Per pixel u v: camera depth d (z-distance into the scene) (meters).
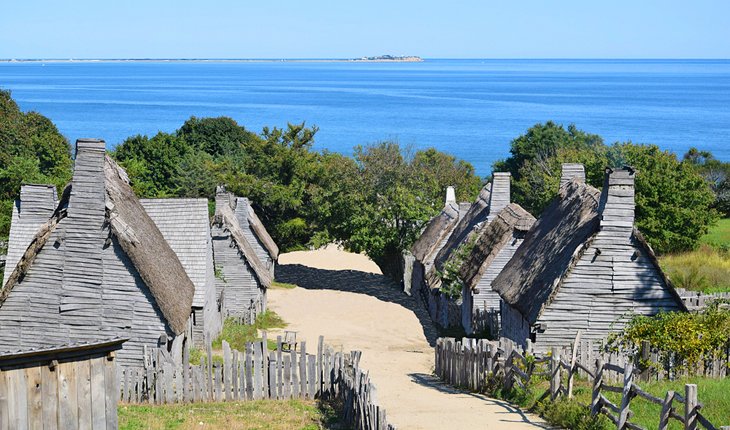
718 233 88.88
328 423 30.03
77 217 38.53
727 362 35.00
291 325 61.84
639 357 34.81
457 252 60.81
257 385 34.72
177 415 30.91
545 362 31.92
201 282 48.38
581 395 29.72
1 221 77.38
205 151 135.75
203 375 34.28
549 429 27.41
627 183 39.94
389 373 42.84
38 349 19.81
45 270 38.66
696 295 51.59
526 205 103.50
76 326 38.78
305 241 98.75
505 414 30.12
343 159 93.75
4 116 114.25
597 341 39.56
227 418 30.42
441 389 37.25
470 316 55.66
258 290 64.50
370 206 83.44
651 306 40.34
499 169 129.38
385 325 62.78
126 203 41.34
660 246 73.25
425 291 71.88
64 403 19.89
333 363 34.66
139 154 119.56
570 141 124.12
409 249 81.31
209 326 50.16
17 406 19.39
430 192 91.56
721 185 105.00
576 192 46.62
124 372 34.25
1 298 38.47
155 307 38.84
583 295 40.31
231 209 70.06
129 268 38.75
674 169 75.75
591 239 40.09
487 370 35.53
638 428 24.05
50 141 116.56
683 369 34.81
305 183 94.56
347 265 95.81
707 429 21.61
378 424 25.14
